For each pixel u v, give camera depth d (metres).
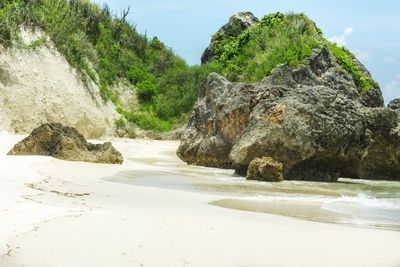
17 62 23.66
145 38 39.78
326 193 11.36
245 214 7.66
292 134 14.40
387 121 17.86
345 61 26.66
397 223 7.45
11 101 22.55
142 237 5.39
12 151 14.66
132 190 9.84
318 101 14.85
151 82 35.59
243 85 17.06
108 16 36.94
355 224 7.29
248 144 14.58
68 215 6.11
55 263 4.34
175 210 7.56
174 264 4.56
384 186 13.98
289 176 14.75
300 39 25.86
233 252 5.10
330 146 14.62
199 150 17.80
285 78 19.55
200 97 19.61
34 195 7.56
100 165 14.50
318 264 4.84
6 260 4.29
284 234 6.07
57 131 15.02
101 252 4.73
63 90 25.20
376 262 4.98
